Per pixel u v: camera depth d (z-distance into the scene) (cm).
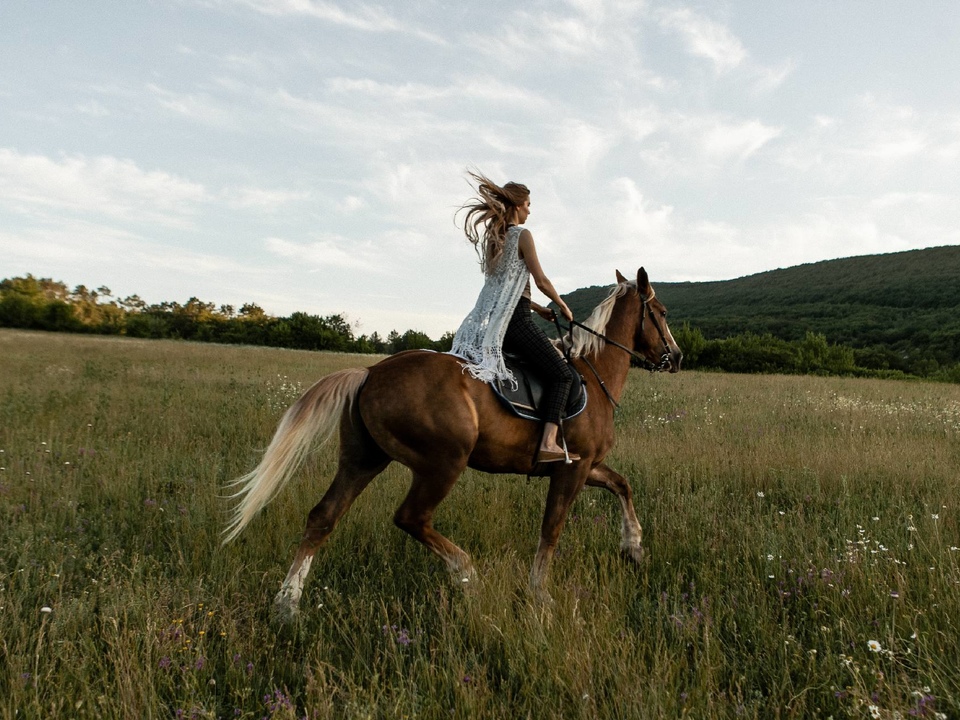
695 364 3931
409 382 425
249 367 2180
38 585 423
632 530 527
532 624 378
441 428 421
